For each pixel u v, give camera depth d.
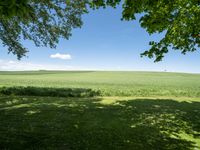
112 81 57.16
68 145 9.75
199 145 10.66
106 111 16.98
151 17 11.42
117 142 10.34
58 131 11.51
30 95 26.66
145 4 9.29
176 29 13.02
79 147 9.59
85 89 30.83
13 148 9.22
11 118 14.05
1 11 5.80
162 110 18.25
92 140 10.41
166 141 10.89
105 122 13.66
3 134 10.77
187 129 13.17
